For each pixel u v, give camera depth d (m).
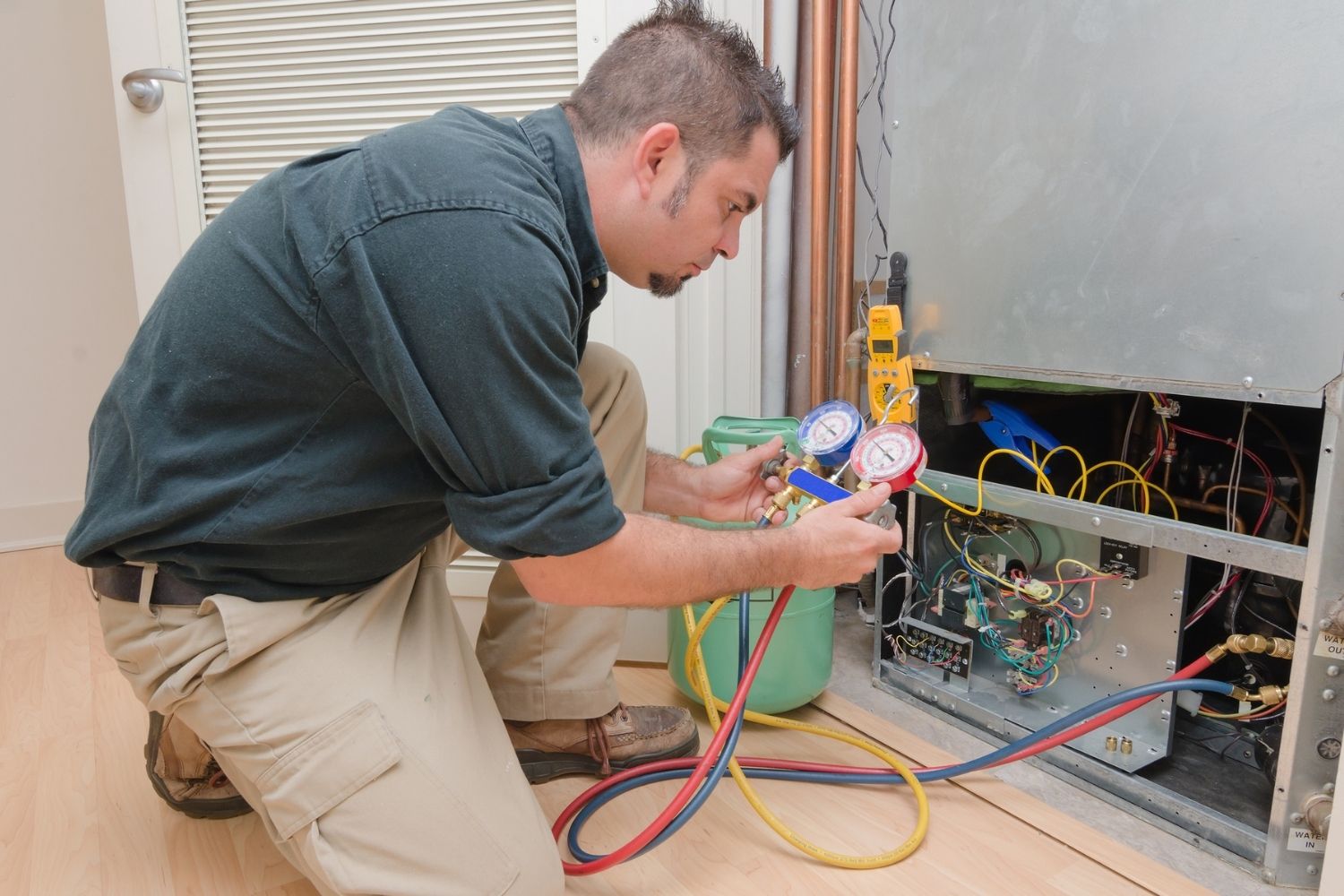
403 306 0.75
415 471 0.89
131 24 1.57
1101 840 1.13
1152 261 1.08
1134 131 1.08
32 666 1.68
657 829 1.03
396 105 1.60
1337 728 1.00
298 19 1.58
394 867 0.89
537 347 0.78
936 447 1.50
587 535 0.82
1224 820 1.09
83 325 2.48
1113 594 1.26
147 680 0.96
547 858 0.96
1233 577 1.22
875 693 1.54
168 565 0.92
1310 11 0.91
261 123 1.62
